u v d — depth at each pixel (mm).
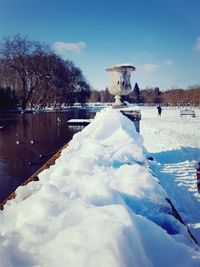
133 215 1765
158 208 2479
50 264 1386
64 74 56062
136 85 89500
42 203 1900
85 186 2434
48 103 58156
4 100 45469
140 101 89062
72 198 2137
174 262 1576
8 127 24234
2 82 50531
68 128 23438
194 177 8289
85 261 1346
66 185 2475
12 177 8703
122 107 7902
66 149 4461
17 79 51625
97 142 4562
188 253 1655
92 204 2061
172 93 65562
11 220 1934
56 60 54469
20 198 2684
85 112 47781
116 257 1349
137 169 2998
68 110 54688
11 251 1491
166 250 1648
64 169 3109
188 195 6828
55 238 1582
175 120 27609
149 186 2701
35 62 50219
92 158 3475
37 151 13008
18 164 10406
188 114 32438
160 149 12914
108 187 2318
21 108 50844
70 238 1517
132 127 6023
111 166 3473
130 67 7730
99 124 5418
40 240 1604
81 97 67438
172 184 7684
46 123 27797
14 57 49312
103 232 1496
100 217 1653
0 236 1642
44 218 1786
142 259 1464
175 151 12289
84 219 1705
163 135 17500
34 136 18578
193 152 11961
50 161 4367
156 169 9141
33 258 1450
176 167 9492
